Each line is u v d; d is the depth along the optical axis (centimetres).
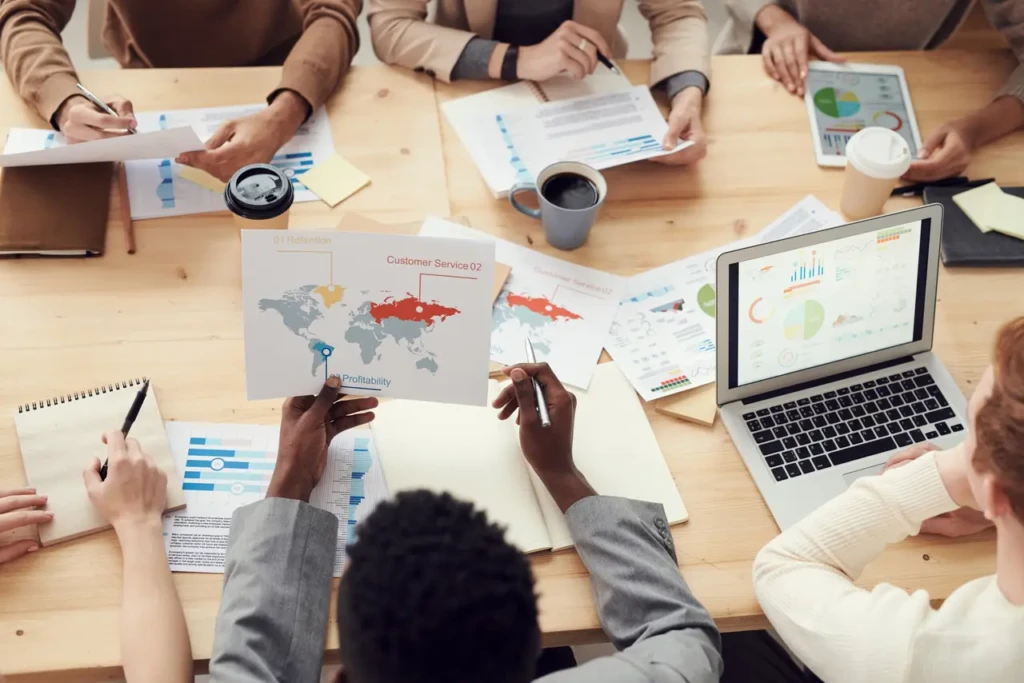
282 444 109
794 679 127
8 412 115
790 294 115
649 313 131
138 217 135
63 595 101
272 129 143
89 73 153
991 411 86
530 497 111
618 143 148
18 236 129
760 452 117
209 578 104
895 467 110
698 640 95
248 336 109
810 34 171
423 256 107
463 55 156
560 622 103
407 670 64
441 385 113
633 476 115
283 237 106
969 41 223
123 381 119
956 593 94
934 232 116
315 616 99
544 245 138
